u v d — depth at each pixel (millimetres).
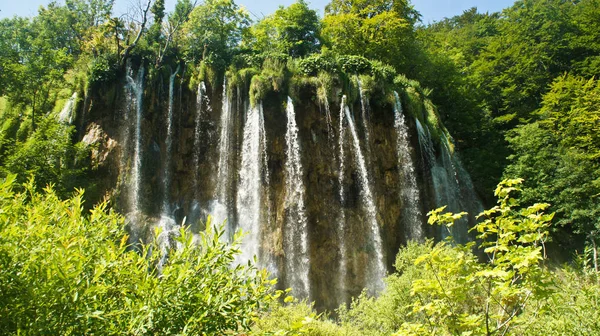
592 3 43656
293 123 24281
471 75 39656
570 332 6254
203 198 24047
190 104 25156
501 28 49406
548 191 26750
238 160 24266
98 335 4051
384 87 26828
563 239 25938
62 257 4066
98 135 23141
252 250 22719
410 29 36656
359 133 25641
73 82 25578
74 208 5727
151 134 24094
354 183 24672
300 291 22172
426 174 26984
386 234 24297
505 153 32406
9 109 25703
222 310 4492
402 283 11539
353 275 23078
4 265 3875
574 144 28891
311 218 23406
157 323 4258
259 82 24656
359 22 36750
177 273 4621
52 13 36125
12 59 25875
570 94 32250
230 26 30719
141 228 21641
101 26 27297
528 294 5102
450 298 5703
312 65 26047
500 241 5391
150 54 26000
